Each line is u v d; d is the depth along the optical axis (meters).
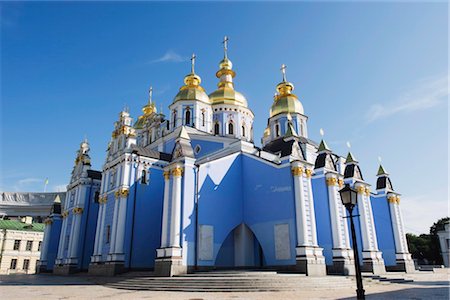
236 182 30.84
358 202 33.59
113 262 30.91
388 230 38.22
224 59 53.38
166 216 26.75
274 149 45.12
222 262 28.89
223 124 46.78
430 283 26.69
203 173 28.61
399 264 36.69
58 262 44.16
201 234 26.92
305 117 49.78
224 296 16.95
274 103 50.91
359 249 32.28
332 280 22.20
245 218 30.06
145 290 20.84
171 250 24.98
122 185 33.38
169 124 45.59
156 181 35.75
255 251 30.02
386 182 39.94
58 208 52.38
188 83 47.91
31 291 20.64
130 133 36.03
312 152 46.78
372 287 22.69
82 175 44.41
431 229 82.38
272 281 20.39
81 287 23.67
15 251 66.62
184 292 19.38
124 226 32.25
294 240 25.94
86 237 42.66
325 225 29.14
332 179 29.70
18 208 95.62
